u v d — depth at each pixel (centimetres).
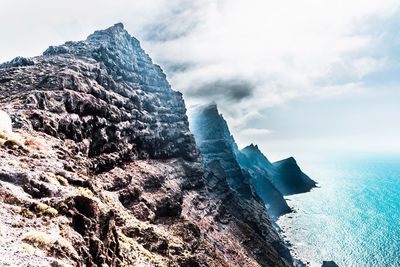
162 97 15025
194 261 6431
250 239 13000
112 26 14475
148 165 10775
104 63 11944
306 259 19150
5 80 8388
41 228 2600
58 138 6481
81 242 2783
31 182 3197
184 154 14062
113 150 9088
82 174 5097
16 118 5716
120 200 7669
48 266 2084
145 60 15675
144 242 6006
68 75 8412
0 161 3478
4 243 2172
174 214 9038
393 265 19700
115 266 3462
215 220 12294
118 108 10325
